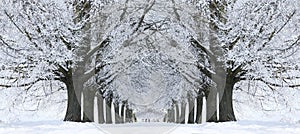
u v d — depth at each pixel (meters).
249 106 19.20
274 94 17.38
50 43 15.62
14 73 16.42
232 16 16.28
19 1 15.32
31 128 13.56
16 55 15.60
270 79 17.14
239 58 15.85
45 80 16.78
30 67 15.91
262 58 15.98
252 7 16.34
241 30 15.88
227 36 16.22
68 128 13.50
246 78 17.00
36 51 15.23
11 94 16.86
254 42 16.11
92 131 12.52
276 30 16.33
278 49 16.20
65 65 16.61
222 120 17.20
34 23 15.29
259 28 16.03
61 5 16.30
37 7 15.48
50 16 15.64
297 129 13.25
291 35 16.38
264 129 13.26
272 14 16.20
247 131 12.51
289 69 16.55
